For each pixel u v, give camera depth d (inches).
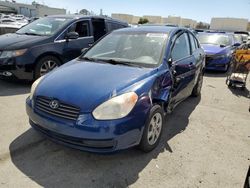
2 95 206.4
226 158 129.9
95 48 168.2
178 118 180.2
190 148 137.6
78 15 277.4
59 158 121.2
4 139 136.4
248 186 96.7
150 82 124.6
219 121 178.7
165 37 157.9
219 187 107.6
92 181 106.7
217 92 258.2
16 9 2613.2
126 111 109.3
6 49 217.9
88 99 109.3
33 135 141.6
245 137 155.3
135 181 108.0
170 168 118.3
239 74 274.1
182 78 164.6
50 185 103.3
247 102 228.5
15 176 107.4
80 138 106.7
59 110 111.2
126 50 155.6
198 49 217.0
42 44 231.5
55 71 139.3
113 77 123.5
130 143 112.8
